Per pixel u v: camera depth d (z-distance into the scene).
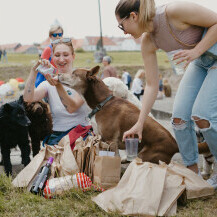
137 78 13.12
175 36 2.83
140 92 13.12
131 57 44.66
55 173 3.26
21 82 13.91
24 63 31.95
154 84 3.21
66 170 3.23
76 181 3.09
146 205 2.62
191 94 3.24
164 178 2.76
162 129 3.55
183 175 2.99
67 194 3.07
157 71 3.22
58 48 3.79
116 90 4.31
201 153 3.57
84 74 3.67
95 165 3.20
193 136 3.36
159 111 10.40
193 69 3.27
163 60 33.62
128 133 3.18
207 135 2.97
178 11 2.70
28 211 2.81
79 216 2.71
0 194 3.12
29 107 4.32
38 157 3.36
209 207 2.92
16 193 3.17
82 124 3.90
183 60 2.75
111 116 3.66
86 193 3.13
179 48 2.90
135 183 2.74
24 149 4.21
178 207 2.92
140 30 2.87
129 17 2.79
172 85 25.73
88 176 3.32
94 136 3.48
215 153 3.09
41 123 4.42
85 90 3.72
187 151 3.38
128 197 2.68
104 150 3.49
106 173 3.13
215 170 3.45
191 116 3.05
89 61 35.56
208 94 2.90
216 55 2.82
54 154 3.35
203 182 3.02
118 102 3.74
